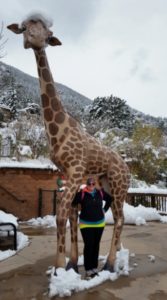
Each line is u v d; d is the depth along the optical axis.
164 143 26.88
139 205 11.94
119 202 5.21
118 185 5.20
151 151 22.42
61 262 4.48
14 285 4.42
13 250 6.21
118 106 39.25
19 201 10.74
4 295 4.07
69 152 4.66
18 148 17.94
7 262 5.52
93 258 4.72
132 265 5.43
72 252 4.86
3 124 20.75
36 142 19.20
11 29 4.76
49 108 4.77
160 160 22.75
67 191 4.59
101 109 37.91
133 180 18.45
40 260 5.66
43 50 4.82
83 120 25.25
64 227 4.51
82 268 5.17
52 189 11.16
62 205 4.55
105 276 4.62
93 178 4.79
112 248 5.01
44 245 6.85
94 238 4.71
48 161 18.00
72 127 4.80
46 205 11.07
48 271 4.90
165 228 9.23
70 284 4.14
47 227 9.32
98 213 4.73
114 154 5.32
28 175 10.93
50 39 4.84
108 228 9.09
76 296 4.04
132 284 4.49
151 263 5.59
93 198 4.72
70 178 4.65
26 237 7.42
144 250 6.53
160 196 12.39
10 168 10.70
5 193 10.62
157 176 23.23
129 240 7.47
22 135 19.31
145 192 12.52
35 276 4.79
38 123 21.02
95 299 3.95
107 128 25.80
